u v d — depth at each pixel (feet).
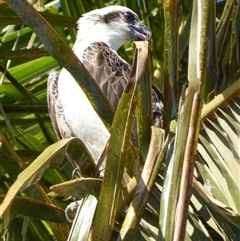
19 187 13.50
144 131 17.84
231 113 18.81
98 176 16.93
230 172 17.21
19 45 29.58
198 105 14.12
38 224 23.98
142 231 17.12
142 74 15.57
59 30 28.07
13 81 24.59
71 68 16.52
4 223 13.24
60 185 14.92
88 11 26.68
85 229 15.10
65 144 14.93
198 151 18.06
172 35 17.72
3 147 17.42
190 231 16.60
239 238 16.94
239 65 20.45
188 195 13.23
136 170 18.01
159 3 25.50
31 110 24.66
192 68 14.76
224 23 20.94
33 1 24.07
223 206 15.62
